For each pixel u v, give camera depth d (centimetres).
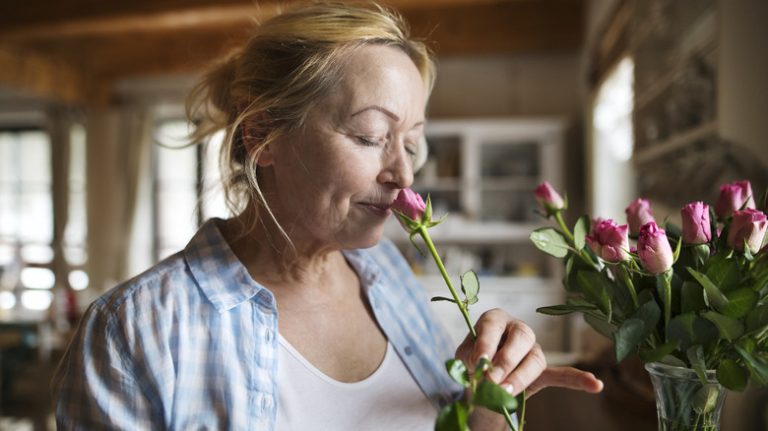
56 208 527
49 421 344
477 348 56
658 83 190
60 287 522
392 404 77
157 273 71
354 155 67
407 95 69
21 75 454
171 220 530
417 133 73
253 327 71
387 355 82
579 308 59
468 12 425
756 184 127
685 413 58
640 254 53
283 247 75
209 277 72
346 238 71
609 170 351
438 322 98
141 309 67
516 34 425
